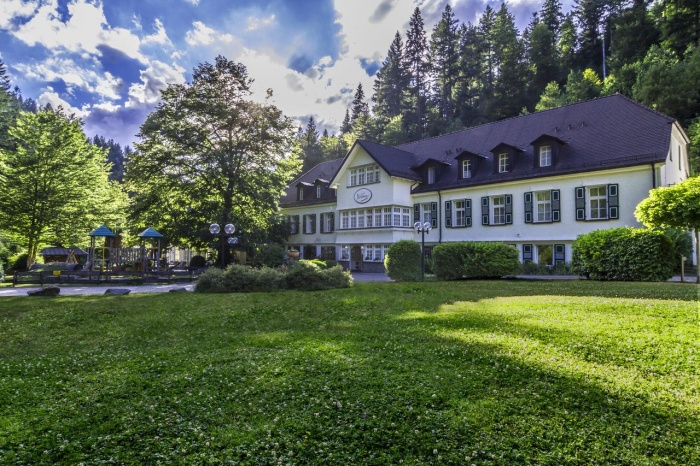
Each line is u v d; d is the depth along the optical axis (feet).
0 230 111.45
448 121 212.64
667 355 18.43
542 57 194.90
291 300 43.68
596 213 74.23
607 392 14.93
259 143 110.52
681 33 145.69
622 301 32.40
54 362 23.03
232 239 90.38
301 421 13.85
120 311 38.88
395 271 70.18
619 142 74.18
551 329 24.06
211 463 11.43
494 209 90.02
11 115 144.56
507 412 13.93
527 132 93.04
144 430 13.53
